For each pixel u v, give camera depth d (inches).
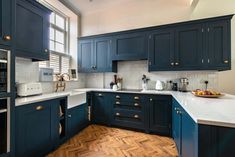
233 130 33.2
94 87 155.3
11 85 57.7
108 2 136.7
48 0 120.2
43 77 105.5
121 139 98.6
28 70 95.0
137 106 112.7
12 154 57.8
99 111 127.2
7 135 56.3
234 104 57.7
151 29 116.3
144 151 82.4
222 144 34.0
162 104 104.2
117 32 127.6
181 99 72.1
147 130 108.9
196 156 37.4
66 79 129.1
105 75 150.8
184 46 106.8
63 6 131.3
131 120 115.0
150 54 116.6
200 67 102.5
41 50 88.1
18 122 61.2
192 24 104.4
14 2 59.6
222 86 111.1
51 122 80.6
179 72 121.9
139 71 135.1
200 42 102.6
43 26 89.7
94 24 153.1
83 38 143.2
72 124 101.7
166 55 112.0
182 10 122.3
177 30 108.6
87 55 141.5
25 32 76.9
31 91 82.9
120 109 118.7
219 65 98.1
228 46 96.3
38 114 71.7
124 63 140.8
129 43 124.3
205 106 53.6
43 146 74.7
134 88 136.6
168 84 125.2
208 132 35.0
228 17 96.1
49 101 79.4
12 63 58.4
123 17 141.6
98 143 92.4
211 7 113.7
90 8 146.6
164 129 103.4
